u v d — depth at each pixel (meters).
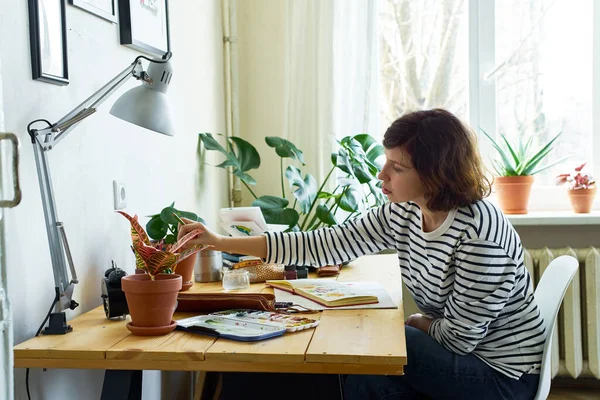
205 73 2.68
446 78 3.05
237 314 1.48
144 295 1.34
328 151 2.87
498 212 1.56
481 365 1.59
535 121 3.05
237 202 3.03
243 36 3.05
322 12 2.85
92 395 1.71
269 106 3.04
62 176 1.56
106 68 1.80
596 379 3.00
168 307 1.37
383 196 2.67
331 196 2.56
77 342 1.31
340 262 1.84
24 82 1.41
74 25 1.62
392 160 1.57
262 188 3.04
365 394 1.68
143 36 1.99
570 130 3.05
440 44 3.04
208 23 2.73
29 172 1.43
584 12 3.01
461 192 1.52
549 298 1.72
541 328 1.63
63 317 1.40
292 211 2.40
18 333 1.38
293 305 1.59
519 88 3.06
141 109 1.52
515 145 3.07
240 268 1.95
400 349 1.22
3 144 1.02
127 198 1.93
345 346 1.24
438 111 1.57
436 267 1.59
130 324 1.38
